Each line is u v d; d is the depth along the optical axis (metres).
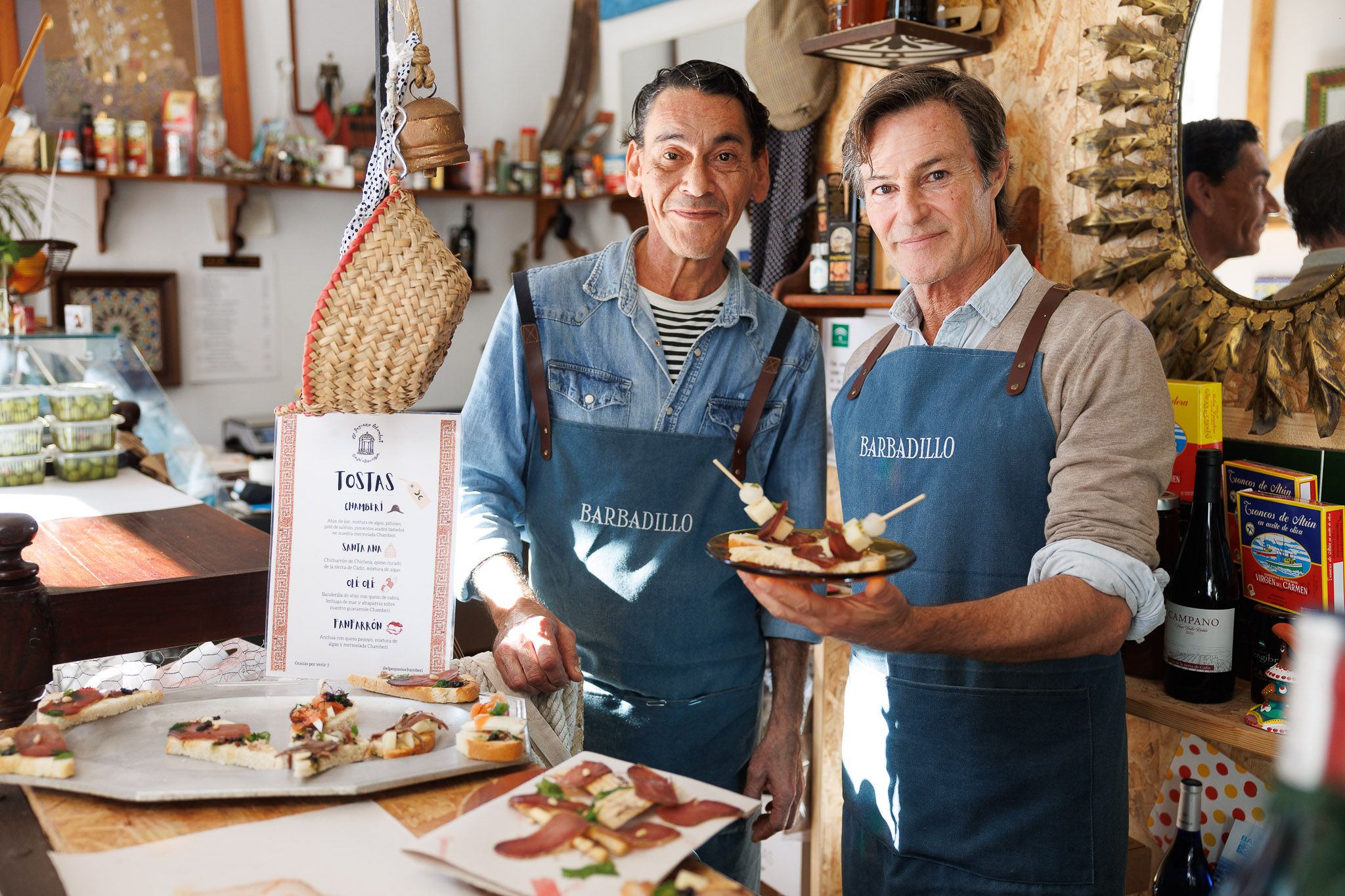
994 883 1.42
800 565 0.97
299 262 4.67
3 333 2.48
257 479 3.46
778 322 1.66
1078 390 1.34
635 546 1.58
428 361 1.13
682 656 1.59
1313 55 1.71
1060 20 2.21
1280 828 0.50
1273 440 1.81
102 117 3.96
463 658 1.44
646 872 0.76
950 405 1.44
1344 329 1.69
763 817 1.64
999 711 1.41
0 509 1.80
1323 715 0.47
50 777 0.92
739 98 1.51
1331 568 1.51
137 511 1.79
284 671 1.19
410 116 1.14
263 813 0.89
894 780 1.50
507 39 4.92
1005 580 1.40
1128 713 1.67
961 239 1.40
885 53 2.38
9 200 3.90
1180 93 1.94
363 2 4.62
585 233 5.02
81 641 1.18
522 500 1.63
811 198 2.90
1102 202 2.11
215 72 4.31
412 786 0.94
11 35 3.93
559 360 1.60
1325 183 1.69
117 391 2.57
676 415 1.60
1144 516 1.27
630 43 4.46
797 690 1.67
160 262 4.32
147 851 0.83
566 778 0.90
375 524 1.19
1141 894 1.91
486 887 0.75
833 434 1.67
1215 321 1.90
